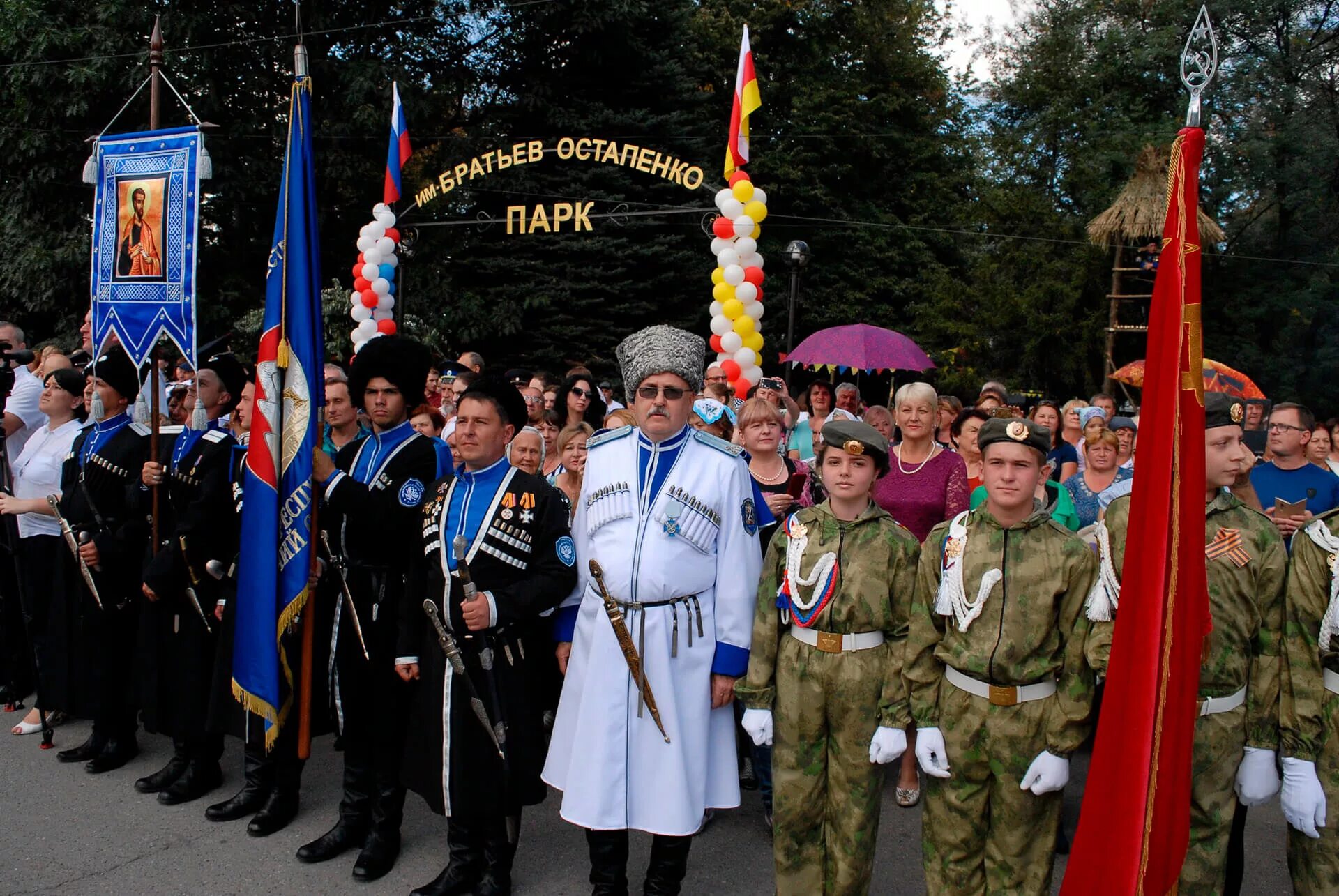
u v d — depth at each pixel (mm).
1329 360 19719
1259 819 4887
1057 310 18562
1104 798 2664
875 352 11547
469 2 17750
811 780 3428
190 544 4492
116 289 4930
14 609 5973
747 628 3531
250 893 3881
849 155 23281
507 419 3881
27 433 6934
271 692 4055
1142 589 2602
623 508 3545
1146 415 2641
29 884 3896
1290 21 21016
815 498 5172
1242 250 21703
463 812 3717
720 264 8188
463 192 17391
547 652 4031
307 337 4172
